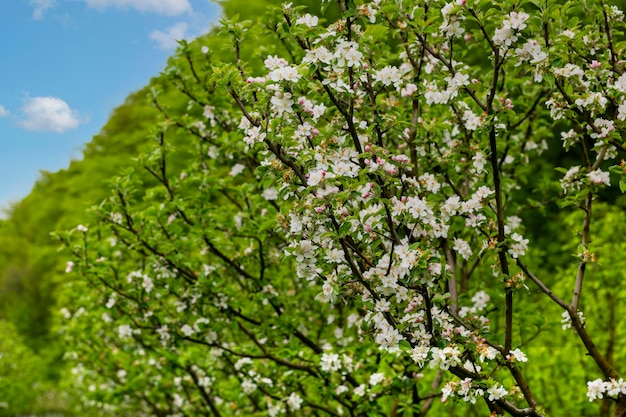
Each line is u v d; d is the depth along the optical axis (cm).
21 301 1944
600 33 280
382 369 391
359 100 262
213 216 380
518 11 247
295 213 234
